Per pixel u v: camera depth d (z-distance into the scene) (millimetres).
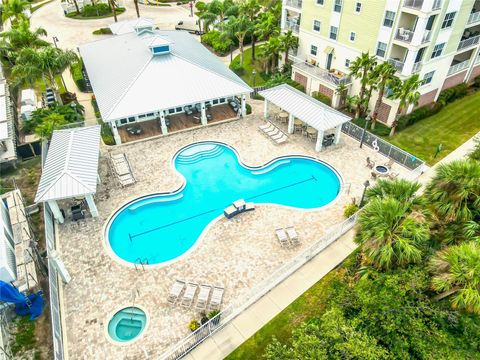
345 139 35188
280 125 37344
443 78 38375
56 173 25297
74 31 64438
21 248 23297
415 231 17031
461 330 16125
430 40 32781
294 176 31094
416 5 31047
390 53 34688
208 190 29547
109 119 31531
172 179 30156
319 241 22984
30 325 20188
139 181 29922
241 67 48125
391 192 19828
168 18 70875
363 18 35375
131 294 21281
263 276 22203
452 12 32375
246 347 18641
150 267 22875
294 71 44312
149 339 18984
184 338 19000
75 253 23828
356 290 17938
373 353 15227
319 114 32344
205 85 35562
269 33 46531
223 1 60125
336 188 29812
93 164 26844
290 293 21172
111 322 20000
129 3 80688
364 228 18188
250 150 33531
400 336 16297
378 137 33000
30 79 36688
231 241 24594
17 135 35344
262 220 26281
